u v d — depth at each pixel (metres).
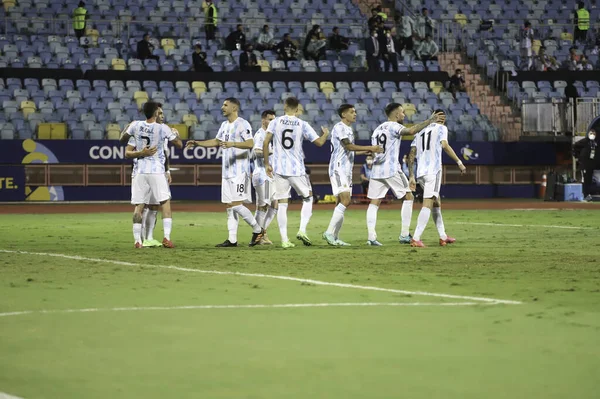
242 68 126.31
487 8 147.25
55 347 22.33
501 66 135.12
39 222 77.06
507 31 143.12
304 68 130.50
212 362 20.62
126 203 112.94
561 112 119.56
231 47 130.75
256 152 54.38
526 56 135.62
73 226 71.75
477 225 71.69
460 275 37.66
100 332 24.31
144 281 35.44
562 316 26.61
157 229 68.25
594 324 25.23
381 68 132.12
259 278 36.34
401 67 133.62
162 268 40.12
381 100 126.56
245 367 20.11
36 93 118.06
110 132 113.81
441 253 47.84
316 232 64.81
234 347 22.27
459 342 22.75
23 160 110.00
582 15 141.50
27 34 129.38
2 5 130.88
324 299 30.38
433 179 52.50
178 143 52.16
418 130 52.75
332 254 47.28
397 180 53.84
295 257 45.56
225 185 52.19
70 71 122.06
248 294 31.67
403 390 18.02
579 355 21.14
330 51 136.38
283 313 27.38
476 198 122.69
